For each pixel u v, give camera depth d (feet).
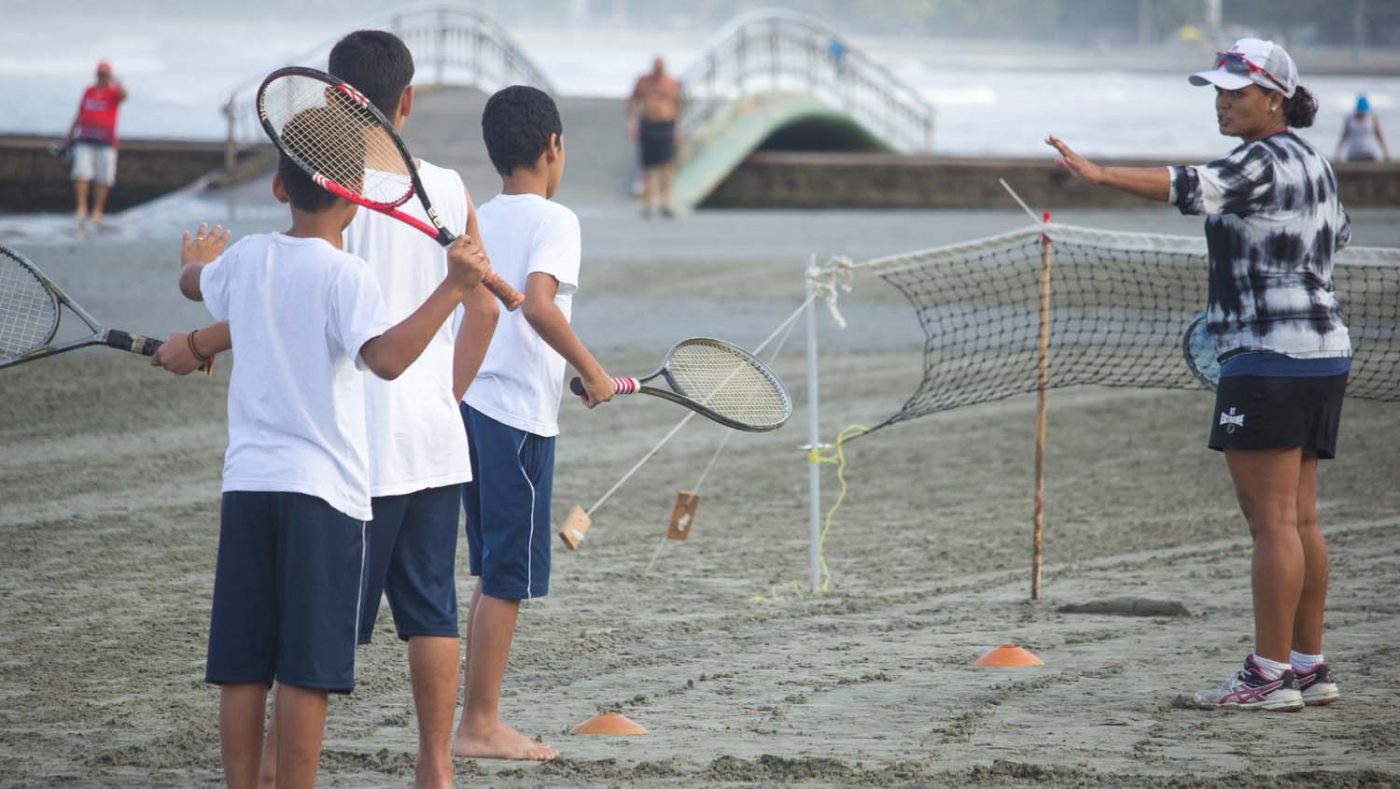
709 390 76.59
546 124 69.21
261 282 55.16
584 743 69.62
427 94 424.46
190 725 72.64
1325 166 74.43
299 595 54.49
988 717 73.41
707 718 73.92
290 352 54.75
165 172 375.45
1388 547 113.60
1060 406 172.65
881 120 506.48
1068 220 365.61
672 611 97.96
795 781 62.90
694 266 272.31
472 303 63.26
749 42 463.42
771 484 139.74
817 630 93.15
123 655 85.66
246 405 55.21
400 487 60.23
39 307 62.34
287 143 56.03
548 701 77.56
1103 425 163.84
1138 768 64.28
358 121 56.95
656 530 122.31
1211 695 74.84
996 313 223.51
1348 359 75.15
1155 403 173.88
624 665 84.89
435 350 62.69
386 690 79.46
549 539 69.72
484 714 68.18
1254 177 72.23
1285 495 74.43
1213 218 75.00
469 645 68.80
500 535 68.44
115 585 102.06
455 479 62.23
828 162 404.36
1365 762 65.21
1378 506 128.77
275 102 56.49
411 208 63.21
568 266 67.00
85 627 91.66
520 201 68.59
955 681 80.74
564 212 67.97
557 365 69.36
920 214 382.63
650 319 221.87
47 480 132.77
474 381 69.15
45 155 362.74
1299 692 75.10
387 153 60.75
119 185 373.81
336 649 55.11
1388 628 90.84
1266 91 74.02
